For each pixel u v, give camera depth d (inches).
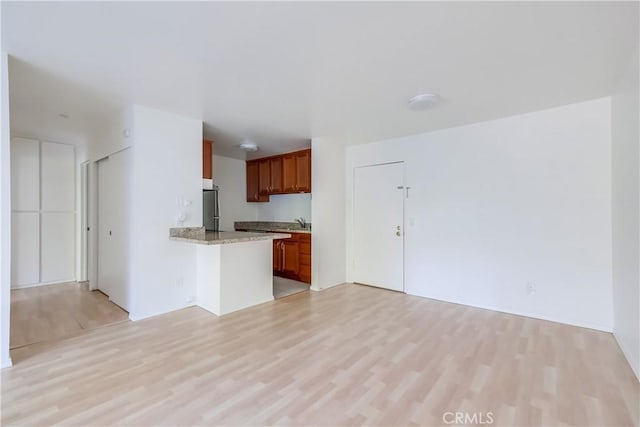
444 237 154.5
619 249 103.3
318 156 176.2
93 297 156.3
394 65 89.0
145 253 127.6
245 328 117.3
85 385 78.8
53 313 132.9
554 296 124.6
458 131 149.6
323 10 64.6
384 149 178.5
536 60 85.7
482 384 79.7
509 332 113.5
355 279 192.7
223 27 70.8
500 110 126.4
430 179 159.5
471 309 140.6
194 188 141.8
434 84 101.6
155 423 65.0
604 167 113.7
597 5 62.6
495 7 63.4
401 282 171.5
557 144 123.3
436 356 95.0
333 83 101.2
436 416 67.6
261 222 245.0
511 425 64.9
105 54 83.2
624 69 90.9
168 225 134.0
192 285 143.9
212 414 67.9
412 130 156.9
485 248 141.6
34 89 106.7
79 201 192.4
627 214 95.0
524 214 131.3
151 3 62.1
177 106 124.0
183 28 71.2
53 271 185.9
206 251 140.2
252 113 132.1
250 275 145.4
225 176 231.8
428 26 70.2
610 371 85.8
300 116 135.3
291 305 146.9
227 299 135.6
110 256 151.4
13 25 69.7
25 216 176.7
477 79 97.9
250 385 79.1
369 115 133.6
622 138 99.3
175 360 92.1
